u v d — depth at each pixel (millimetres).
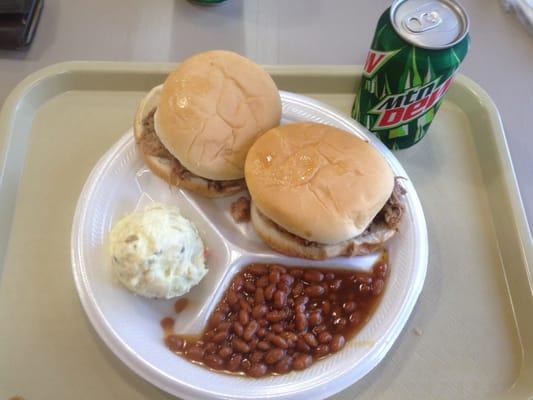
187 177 407
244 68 408
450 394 371
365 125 445
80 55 511
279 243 381
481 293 412
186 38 528
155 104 433
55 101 482
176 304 389
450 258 426
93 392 361
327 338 369
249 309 382
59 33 523
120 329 356
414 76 379
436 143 482
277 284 386
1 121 450
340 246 379
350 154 371
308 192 355
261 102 400
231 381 351
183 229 380
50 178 441
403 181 418
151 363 345
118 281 373
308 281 394
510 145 491
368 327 372
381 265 396
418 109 413
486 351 390
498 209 444
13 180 435
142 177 424
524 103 518
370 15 558
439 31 370
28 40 509
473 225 442
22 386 360
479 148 480
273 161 367
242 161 392
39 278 398
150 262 357
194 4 551
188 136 381
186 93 388
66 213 427
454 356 386
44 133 463
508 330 399
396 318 370
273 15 550
